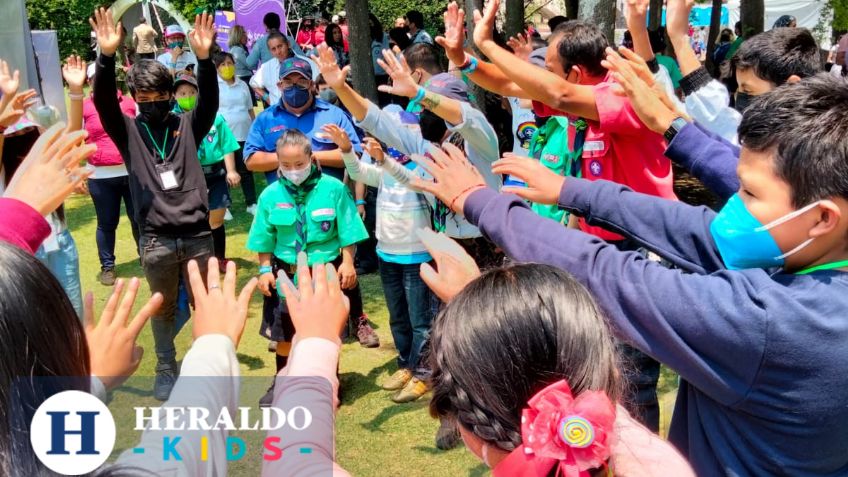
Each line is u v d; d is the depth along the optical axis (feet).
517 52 13.52
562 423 3.31
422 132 12.06
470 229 11.59
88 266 21.29
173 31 33.22
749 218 4.46
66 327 3.61
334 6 63.31
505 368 3.63
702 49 62.03
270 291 13.00
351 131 17.34
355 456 11.64
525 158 6.21
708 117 8.02
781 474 4.35
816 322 4.06
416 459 11.51
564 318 3.71
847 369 4.06
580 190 5.90
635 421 4.39
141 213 12.91
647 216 5.68
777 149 4.27
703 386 4.39
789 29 9.24
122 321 4.56
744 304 4.16
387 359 15.15
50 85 15.61
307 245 12.69
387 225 12.77
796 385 4.11
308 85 17.01
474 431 3.71
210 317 4.85
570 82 9.14
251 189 25.55
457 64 10.07
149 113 12.94
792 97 4.33
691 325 4.27
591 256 4.80
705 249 5.41
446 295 4.93
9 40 13.04
